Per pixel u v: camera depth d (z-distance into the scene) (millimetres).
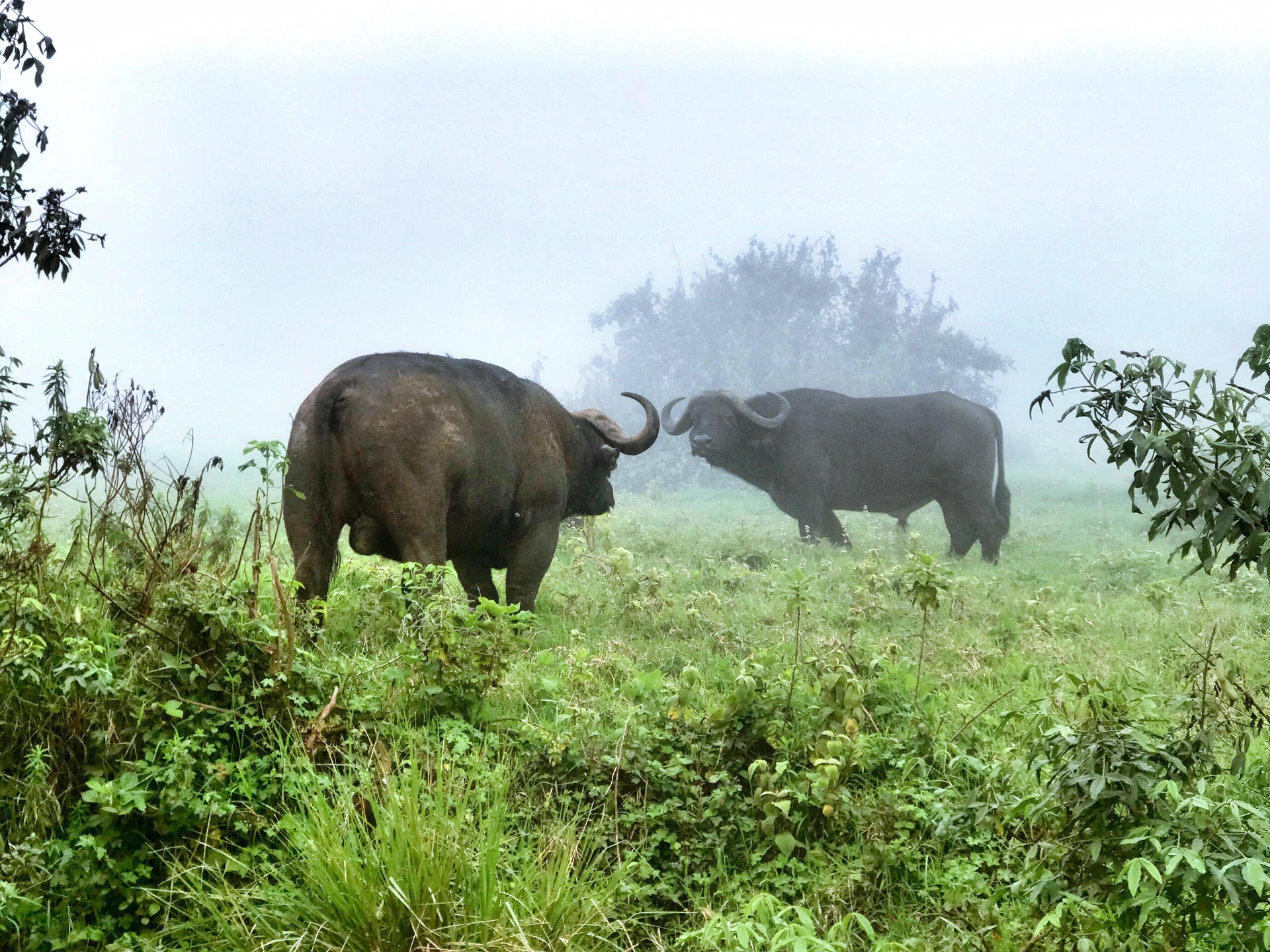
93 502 5801
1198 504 3258
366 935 3439
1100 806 3443
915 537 12086
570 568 10344
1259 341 3465
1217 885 3129
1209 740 3543
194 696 4551
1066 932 3453
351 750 4570
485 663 5359
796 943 3082
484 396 7590
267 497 5430
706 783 4695
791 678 5297
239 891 3750
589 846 4145
